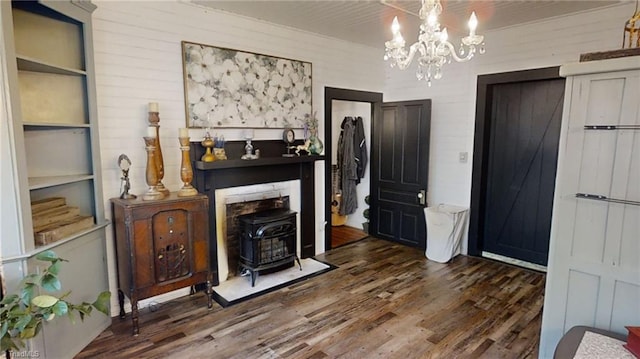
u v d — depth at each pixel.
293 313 3.06
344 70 4.60
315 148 4.17
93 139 2.75
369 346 2.58
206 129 3.41
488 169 4.43
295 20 3.73
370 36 4.36
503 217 4.36
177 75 3.21
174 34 3.17
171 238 2.89
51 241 2.31
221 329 2.81
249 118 3.70
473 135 4.36
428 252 4.42
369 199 5.42
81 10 2.57
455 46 4.40
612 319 1.91
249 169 3.77
